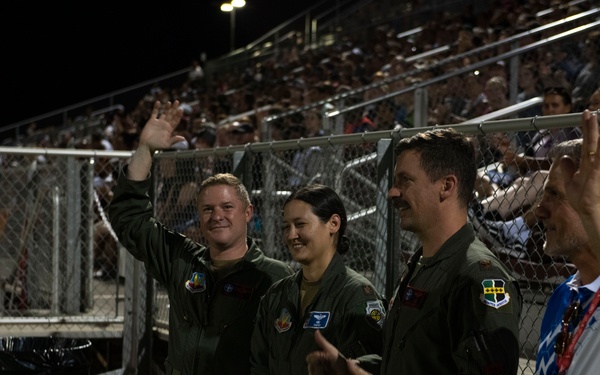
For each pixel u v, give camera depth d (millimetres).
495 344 2166
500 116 5891
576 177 1874
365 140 3627
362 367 2748
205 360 3621
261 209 4539
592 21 8047
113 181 7152
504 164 3504
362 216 4043
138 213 3885
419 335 2344
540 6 12172
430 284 2357
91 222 6461
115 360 6102
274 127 9125
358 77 13148
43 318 6094
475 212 3623
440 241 2396
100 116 19797
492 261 2295
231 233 3658
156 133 3869
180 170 5418
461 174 2385
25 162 7262
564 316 2074
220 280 3646
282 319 3098
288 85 13812
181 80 21344
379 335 2939
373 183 4191
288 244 3107
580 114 2727
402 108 7984
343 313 2977
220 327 3619
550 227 2119
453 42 13031
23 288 6629
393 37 15953
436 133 2430
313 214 3061
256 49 20875
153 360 5727
